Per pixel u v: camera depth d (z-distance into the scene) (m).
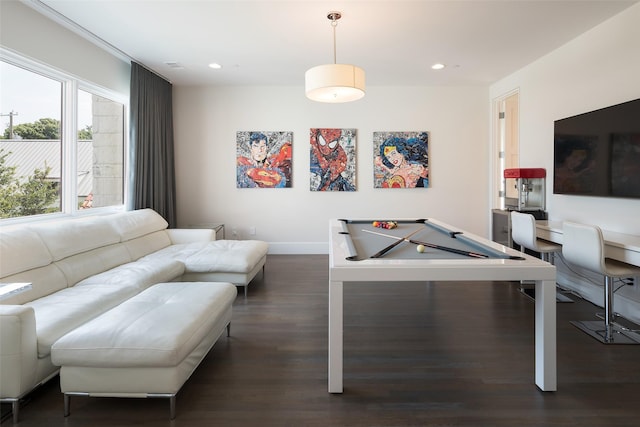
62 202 3.54
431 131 5.61
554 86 3.96
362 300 3.43
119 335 1.70
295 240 5.70
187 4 2.98
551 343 1.88
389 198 5.67
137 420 1.69
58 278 2.57
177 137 5.58
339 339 1.88
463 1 2.92
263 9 3.06
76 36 3.55
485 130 5.60
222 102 5.55
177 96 5.54
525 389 1.92
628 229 2.98
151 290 2.36
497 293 3.61
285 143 5.57
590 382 1.99
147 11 3.10
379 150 5.59
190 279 3.54
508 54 4.09
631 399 1.83
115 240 3.37
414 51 4.02
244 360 2.27
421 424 1.65
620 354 2.31
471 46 3.87
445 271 1.85
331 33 3.54
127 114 4.53
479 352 2.36
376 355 2.32
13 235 2.40
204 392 1.92
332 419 1.69
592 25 3.32
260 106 5.56
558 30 3.43
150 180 4.68
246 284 3.50
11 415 1.72
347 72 2.61
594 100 3.36
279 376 2.08
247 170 5.59
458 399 1.84
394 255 2.21
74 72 3.53
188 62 4.41
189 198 5.64
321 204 5.66
